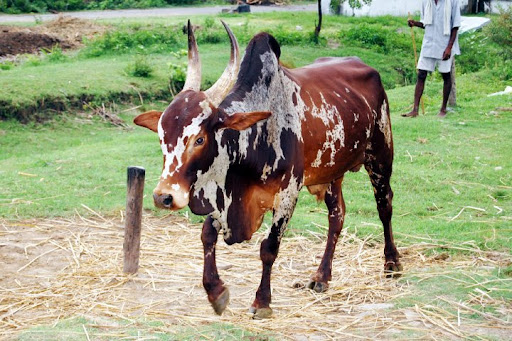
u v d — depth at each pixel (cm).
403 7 2956
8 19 2775
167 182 449
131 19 2612
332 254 591
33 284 589
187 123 453
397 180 893
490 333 482
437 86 1516
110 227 742
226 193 497
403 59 2214
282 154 517
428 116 1211
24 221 752
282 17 2827
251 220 522
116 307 533
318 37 2314
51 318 516
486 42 2264
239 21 2667
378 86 643
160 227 745
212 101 467
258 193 519
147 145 1073
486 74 1645
